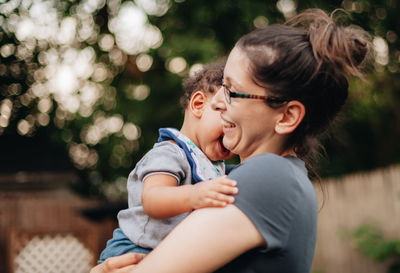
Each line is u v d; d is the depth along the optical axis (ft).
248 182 5.08
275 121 5.37
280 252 5.03
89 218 37.58
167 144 6.59
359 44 5.62
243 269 5.06
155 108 36.29
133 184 6.57
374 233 25.30
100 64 42.19
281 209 5.03
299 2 36.24
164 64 35.83
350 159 43.11
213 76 7.06
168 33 34.58
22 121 47.88
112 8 40.91
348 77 5.48
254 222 4.97
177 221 6.12
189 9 34.83
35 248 31.30
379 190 25.84
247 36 5.52
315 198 5.44
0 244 36.06
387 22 40.29
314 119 5.48
